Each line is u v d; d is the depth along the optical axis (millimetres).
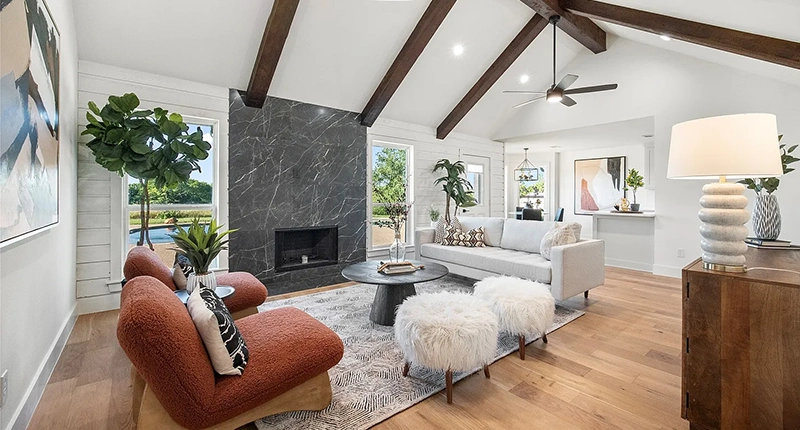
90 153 3373
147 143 3141
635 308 3492
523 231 4328
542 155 9383
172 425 1435
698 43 3416
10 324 1549
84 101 3340
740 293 1486
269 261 4500
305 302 3691
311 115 4816
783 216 3969
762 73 3967
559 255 3281
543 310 2443
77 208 3297
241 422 1561
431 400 1934
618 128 5789
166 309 1367
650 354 2490
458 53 4895
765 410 1436
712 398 1557
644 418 1773
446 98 5785
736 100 4219
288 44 3936
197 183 4059
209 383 1420
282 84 4387
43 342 2076
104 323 3100
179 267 2562
